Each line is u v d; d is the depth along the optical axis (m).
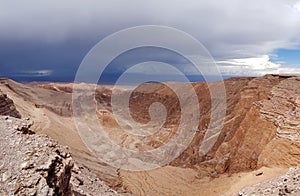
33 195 7.92
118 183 27.31
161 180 31.36
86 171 18.67
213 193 26.50
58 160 9.63
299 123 25.50
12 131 10.50
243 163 30.27
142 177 31.34
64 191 9.62
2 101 26.59
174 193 28.36
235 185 24.52
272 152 25.58
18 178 8.30
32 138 10.48
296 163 22.86
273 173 22.67
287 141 24.83
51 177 8.92
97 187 16.25
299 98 29.59
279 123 28.23
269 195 14.80
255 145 30.84
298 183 13.86
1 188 7.98
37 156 9.29
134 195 25.62
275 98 33.66
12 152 9.28
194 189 29.52
